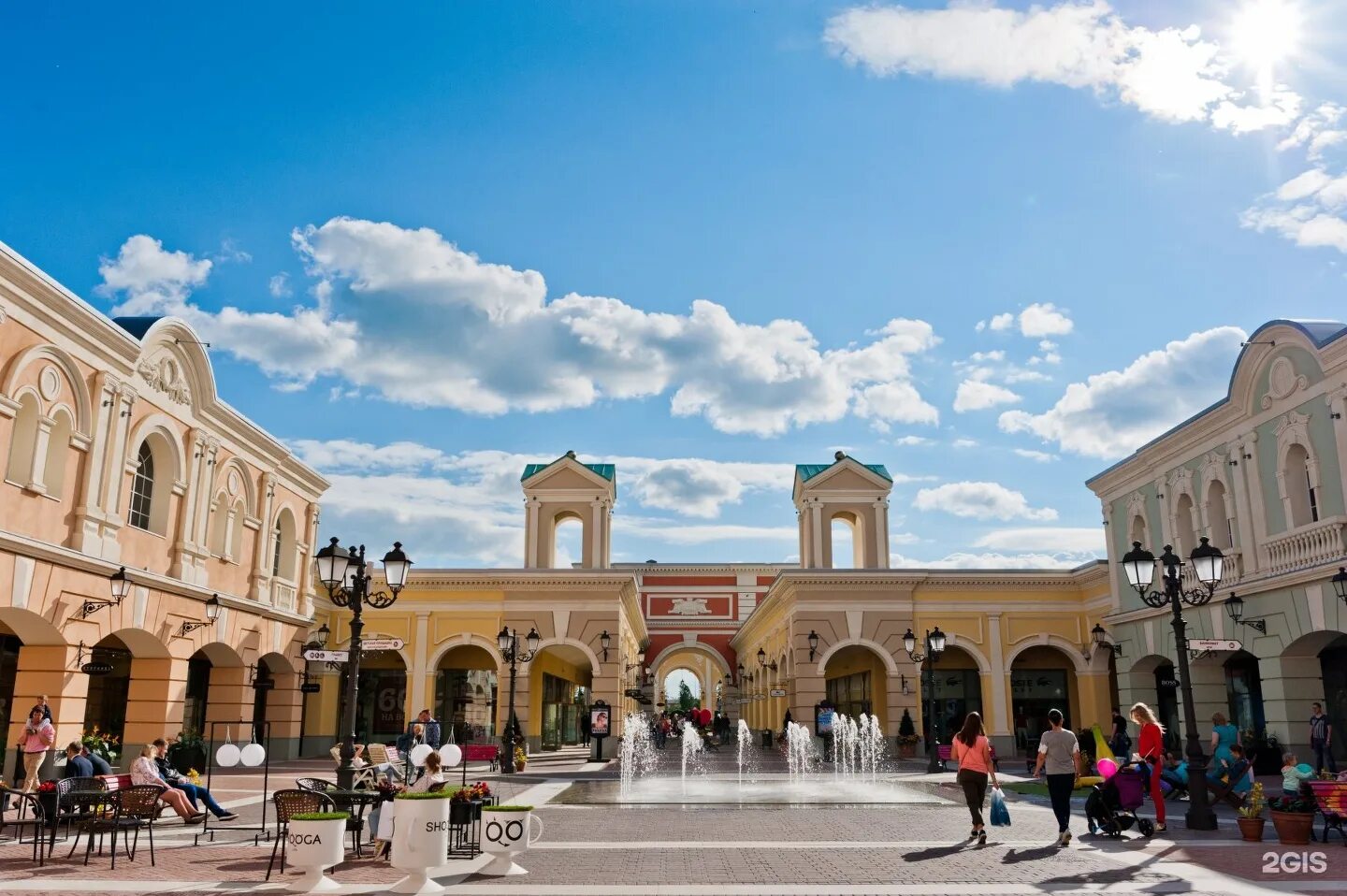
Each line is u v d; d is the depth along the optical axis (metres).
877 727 34.03
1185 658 15.67
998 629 35.91
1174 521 26.81
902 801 20.27
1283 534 21.77
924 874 11.32
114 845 12.16
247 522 26.94
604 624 34.91
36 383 17.88
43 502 18.12
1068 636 36.00
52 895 10.23
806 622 35.69
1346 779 14.89
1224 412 24.17
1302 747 21.78
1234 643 17.19
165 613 22.42
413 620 35.28
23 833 14.71
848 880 10.91
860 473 41.69
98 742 19.67
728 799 20.70
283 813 11.66
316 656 16.27
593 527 41.25
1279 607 22.16
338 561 14.08
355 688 13.91
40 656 18.69
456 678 37.62
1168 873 11.30
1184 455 26.34
